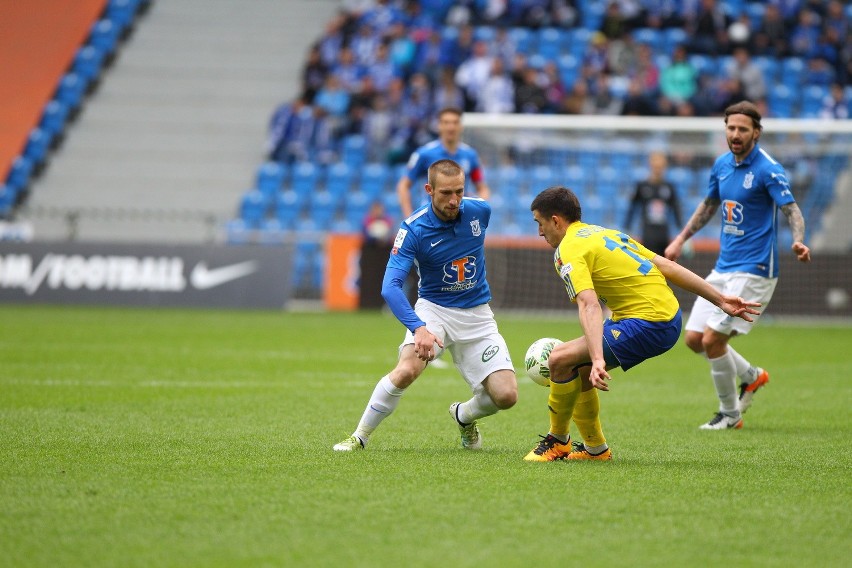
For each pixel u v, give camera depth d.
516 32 97.56
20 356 45.16
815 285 74.50
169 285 79.06
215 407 31.66
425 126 88.88
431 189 24.02
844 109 87.00
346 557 15.36
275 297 78.88
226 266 79.25
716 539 16.48
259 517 17.55
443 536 16.47
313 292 83.44
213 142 101.31
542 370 23.64
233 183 98.06
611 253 22.97
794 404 34.84
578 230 23.23
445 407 33.03
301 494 19.23
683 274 23.16
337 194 90.00
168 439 25.48
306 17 112.12
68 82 105.88
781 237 76.12
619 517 17.77
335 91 94.06
